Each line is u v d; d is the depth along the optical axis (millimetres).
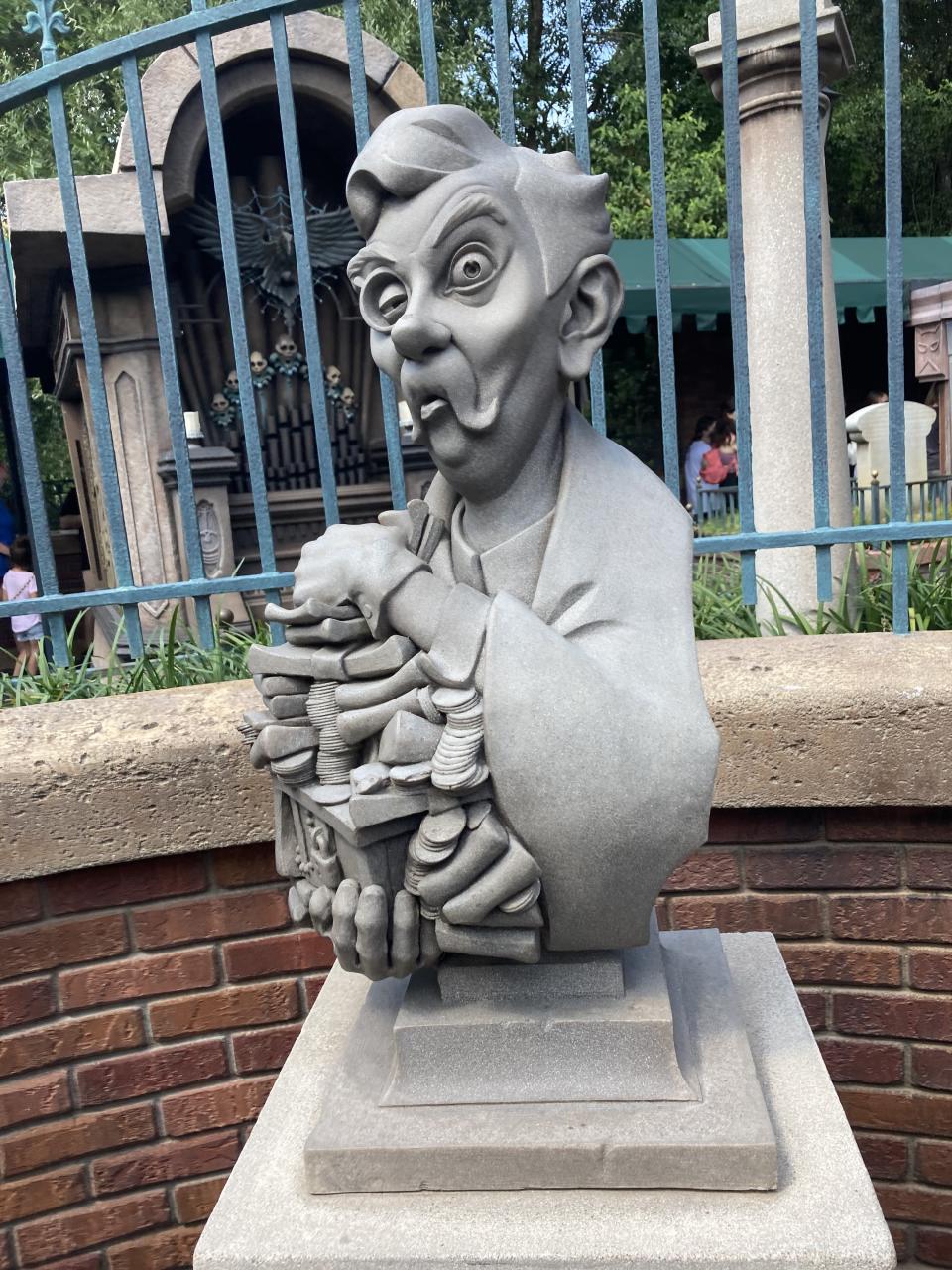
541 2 12391
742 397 2033
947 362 5340
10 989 1881
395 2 11141
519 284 1060
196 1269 1059
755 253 2773
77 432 7230
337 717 1125
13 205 4285
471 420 1082
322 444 2135
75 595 2127
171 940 1954
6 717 1911
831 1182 1095
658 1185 1100
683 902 1965
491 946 1132
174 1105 2016
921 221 13703
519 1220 1071
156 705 1935
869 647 1876
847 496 2799
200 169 5062
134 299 4863
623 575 1108
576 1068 1183
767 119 2703
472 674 1058
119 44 1985
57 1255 1992
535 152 1141
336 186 5410
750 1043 1336
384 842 1107
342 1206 1111
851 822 1882
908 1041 1941
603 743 1036
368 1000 1399
